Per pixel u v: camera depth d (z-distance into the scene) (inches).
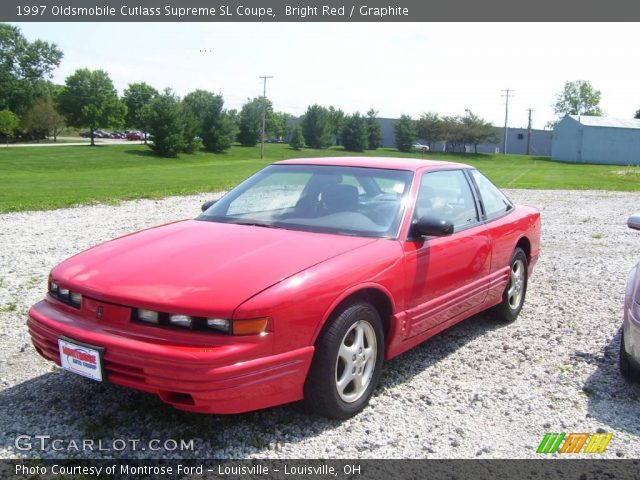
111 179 1088.2
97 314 128.4
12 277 275.1
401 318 156.6
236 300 121.3
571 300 266.8
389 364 182.9
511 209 233.0
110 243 158.4
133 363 120.0
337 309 138.3
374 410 150.4
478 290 195.0
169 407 146.9
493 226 204.1
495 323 228.8
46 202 590.2
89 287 130.6
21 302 234.2
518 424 145.9
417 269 161.0
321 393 135.0
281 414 146.3
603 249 406.3
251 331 120.5
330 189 175.2
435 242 169.9
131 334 123.6
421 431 140.6
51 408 145.2
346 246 148.5
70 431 134.6
